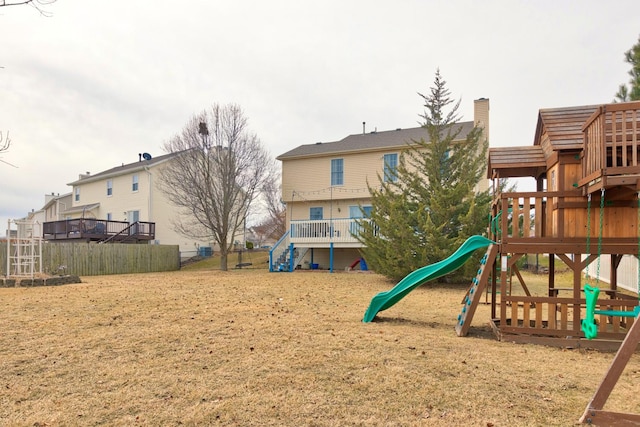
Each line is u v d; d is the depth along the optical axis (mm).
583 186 5734
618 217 5953
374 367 4629
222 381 4176
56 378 4301
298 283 14805
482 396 3781
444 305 9953
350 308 9109
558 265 21812
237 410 3459
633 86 12844
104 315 7898
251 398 3723
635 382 4246
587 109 6652
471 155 14867
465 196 14102
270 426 3164
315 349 5398
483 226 13312
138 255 24062
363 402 3635
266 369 4562
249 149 24719
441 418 3307
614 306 6145
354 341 5867
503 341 6148
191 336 6148
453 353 5301
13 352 5301
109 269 22453
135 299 10148
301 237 20828
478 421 3250
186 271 24078
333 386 4031
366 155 22359
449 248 13289
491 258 6484
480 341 6121
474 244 7117
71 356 5109
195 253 31375
